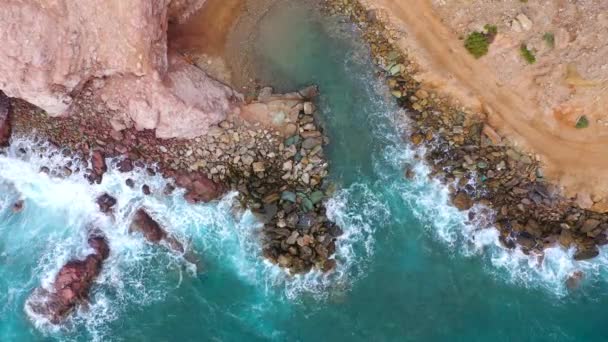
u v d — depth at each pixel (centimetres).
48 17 1728
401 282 2089
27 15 1711
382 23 2080
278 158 2077
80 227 2103
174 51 1998
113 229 2103
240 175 2089
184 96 1917
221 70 2070
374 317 2064
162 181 2097
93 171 2086
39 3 1722
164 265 2103
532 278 2098
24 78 1778
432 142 2084
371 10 2072
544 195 2066
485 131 2048
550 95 2003
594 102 1975
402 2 2053
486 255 2103
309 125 2064
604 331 2061
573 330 2061
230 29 2078
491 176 2066
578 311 2078
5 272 2070
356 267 2088
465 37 2025
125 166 2086
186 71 1975
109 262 2088
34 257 2080
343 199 2100
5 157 2091
